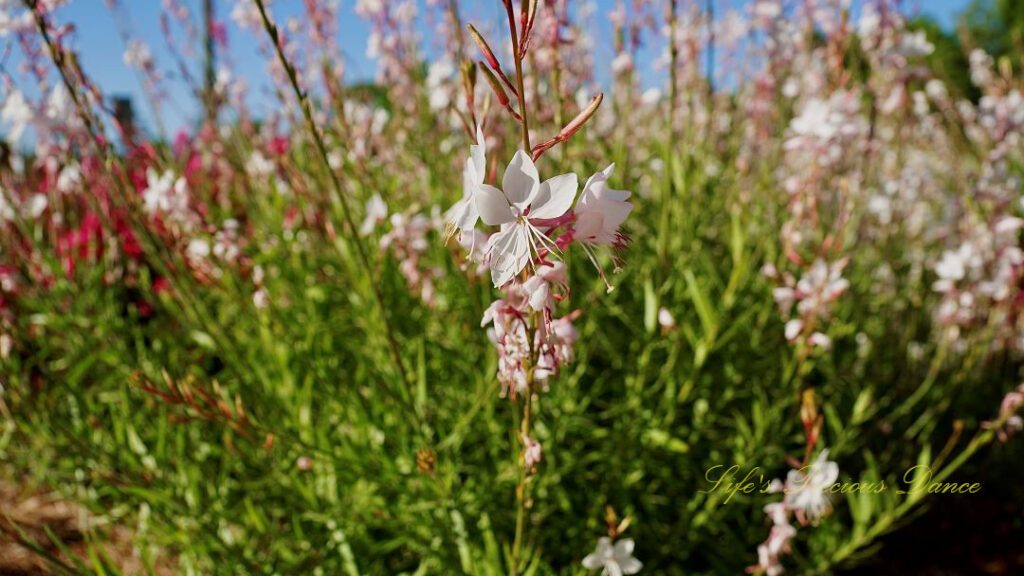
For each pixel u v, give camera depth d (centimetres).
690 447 45
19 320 56
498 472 42
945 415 60
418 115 58
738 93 60
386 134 61
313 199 41
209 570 41
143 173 59
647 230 50
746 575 44
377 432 42
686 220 51
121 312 62
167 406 45
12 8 35
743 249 50
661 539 44
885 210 59
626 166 48
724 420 47
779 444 45
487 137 39
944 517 57
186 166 66
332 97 44
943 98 67
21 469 57
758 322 49
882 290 62
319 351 48
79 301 56
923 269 58
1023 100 50
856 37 52
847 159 53
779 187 60
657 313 41
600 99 19
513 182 19
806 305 40
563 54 42
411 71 56
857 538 39
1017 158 62
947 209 68
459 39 40
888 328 62
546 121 43
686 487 47
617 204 20
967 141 73
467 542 37
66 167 51
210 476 47
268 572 38
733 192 55
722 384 49
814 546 43
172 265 39
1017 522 56
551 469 41
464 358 46
